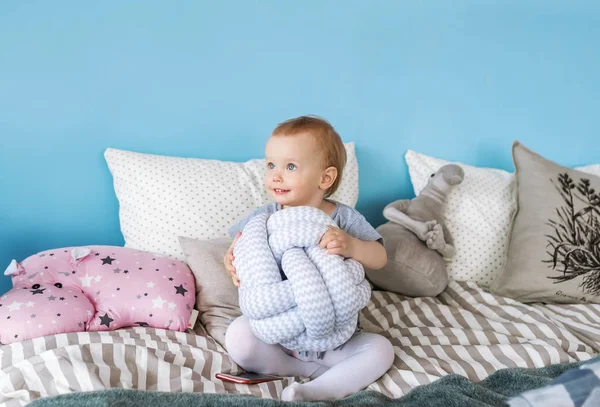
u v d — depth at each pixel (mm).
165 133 1744
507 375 1197
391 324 1560
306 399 1107
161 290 1391
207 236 1618
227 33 1767
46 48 1573
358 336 1287
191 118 1768
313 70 1887
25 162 1595
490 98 2137
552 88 2223
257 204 1696
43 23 1561
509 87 2156
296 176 1289
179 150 1771
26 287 1358
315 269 1162
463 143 2129
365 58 1941
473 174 1984
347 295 1161
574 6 2193
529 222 1791
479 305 1666
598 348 1426
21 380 1073
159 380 1146
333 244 1201
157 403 957
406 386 1197
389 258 1675
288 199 1313
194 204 1628
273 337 1171
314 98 1905
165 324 1363
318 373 1293
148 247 1602
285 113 1879
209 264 1488
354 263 1236
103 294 1371
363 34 1925
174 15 1696
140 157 1667
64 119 1620
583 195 1823
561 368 1229
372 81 1965
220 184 1682
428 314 1599
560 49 2205
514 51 2141
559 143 2279
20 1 1529
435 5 1998
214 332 1394
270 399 1022
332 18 1880
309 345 1211
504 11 2096
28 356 1177
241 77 1806
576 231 1765
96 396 955
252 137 1854
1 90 1545
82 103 1633
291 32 1840
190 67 1740
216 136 1808
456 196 1905
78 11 1591
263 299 1147
